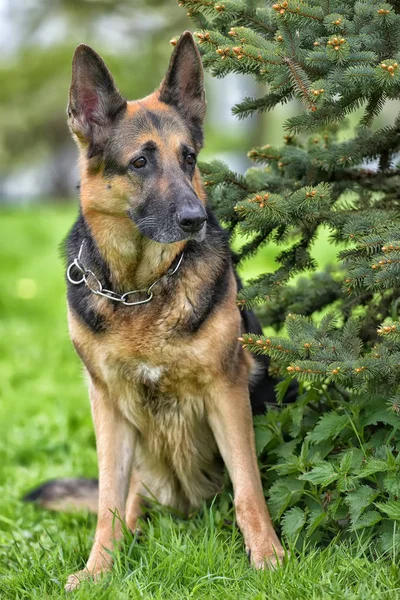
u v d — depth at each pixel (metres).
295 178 3.97
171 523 3.71
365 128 3.78
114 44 22.39
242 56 3.23
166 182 3.68
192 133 3.97
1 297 10.25
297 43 3.31
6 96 35.31
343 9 3.42
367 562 3.07
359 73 3.12
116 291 3.69
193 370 3.67
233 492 3.93
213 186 3.99
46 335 8.52
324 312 4.75
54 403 6.32
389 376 3.18
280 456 3.71
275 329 4.44
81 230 3.92
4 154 39.03
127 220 3.73
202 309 3.62
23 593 3.15
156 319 3.62
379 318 3.86
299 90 3.22
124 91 21.98
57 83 34.69
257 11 3.62
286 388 3.66
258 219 3.50
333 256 9.75
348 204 3.87
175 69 3.94
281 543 3.56
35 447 5.53
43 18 17.64
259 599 2.88
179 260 3.62
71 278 3.85
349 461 3.27
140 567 3.23
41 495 4.55
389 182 3.94
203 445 4.07
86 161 3.86
